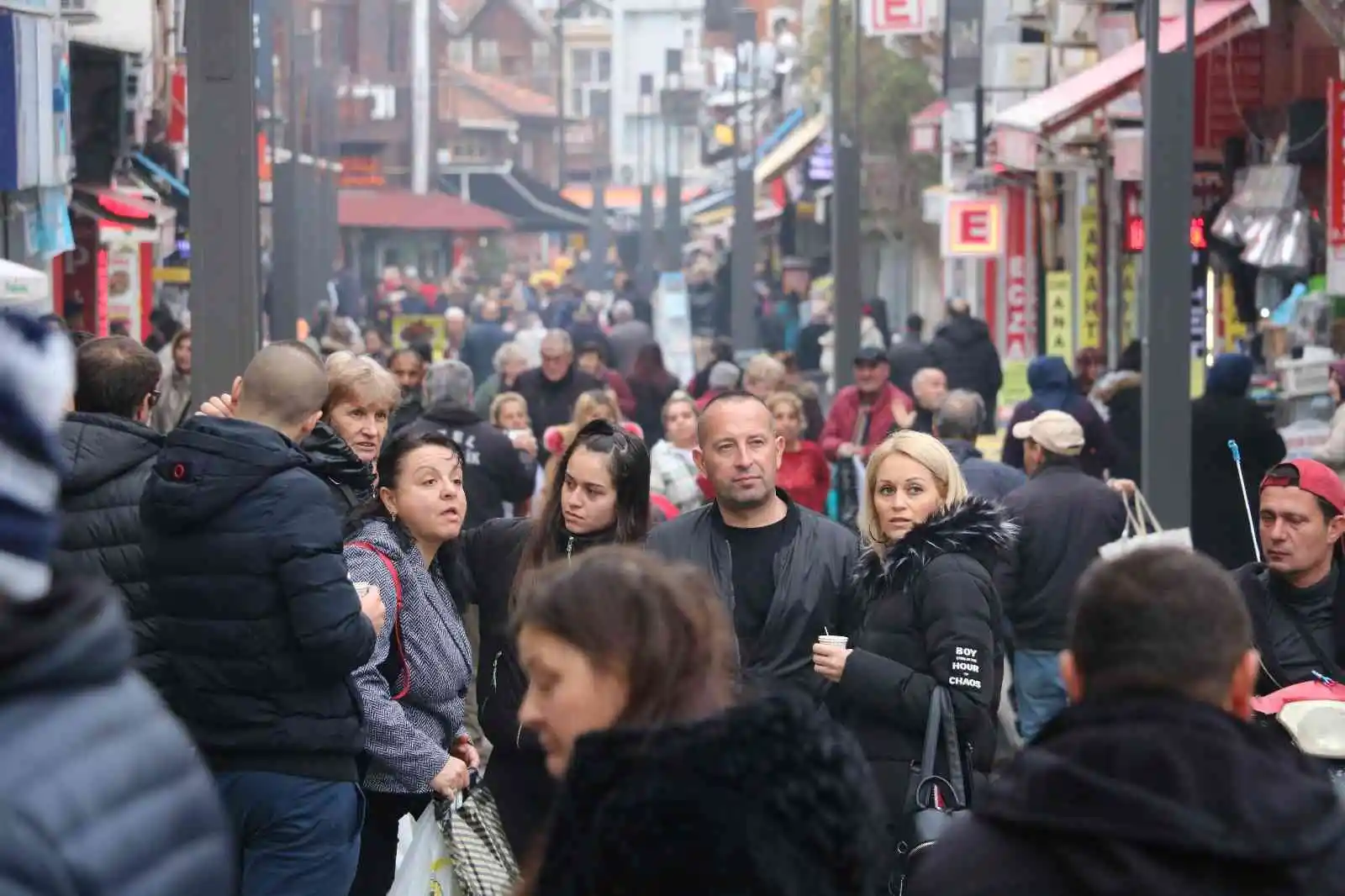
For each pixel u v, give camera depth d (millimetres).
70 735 7246
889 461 19875
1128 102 68812
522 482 36000
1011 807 9477
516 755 19500
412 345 77000
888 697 18578
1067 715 9742
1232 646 9734
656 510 29891
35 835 7074
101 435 17938
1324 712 17609
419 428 35594
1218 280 68500
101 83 58688
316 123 128750
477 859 18891
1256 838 9141
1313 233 57469
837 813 9102
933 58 124312
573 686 9719
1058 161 82562
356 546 19203
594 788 9172
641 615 9719
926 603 18906
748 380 48812
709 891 8836
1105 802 9297
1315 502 18828
